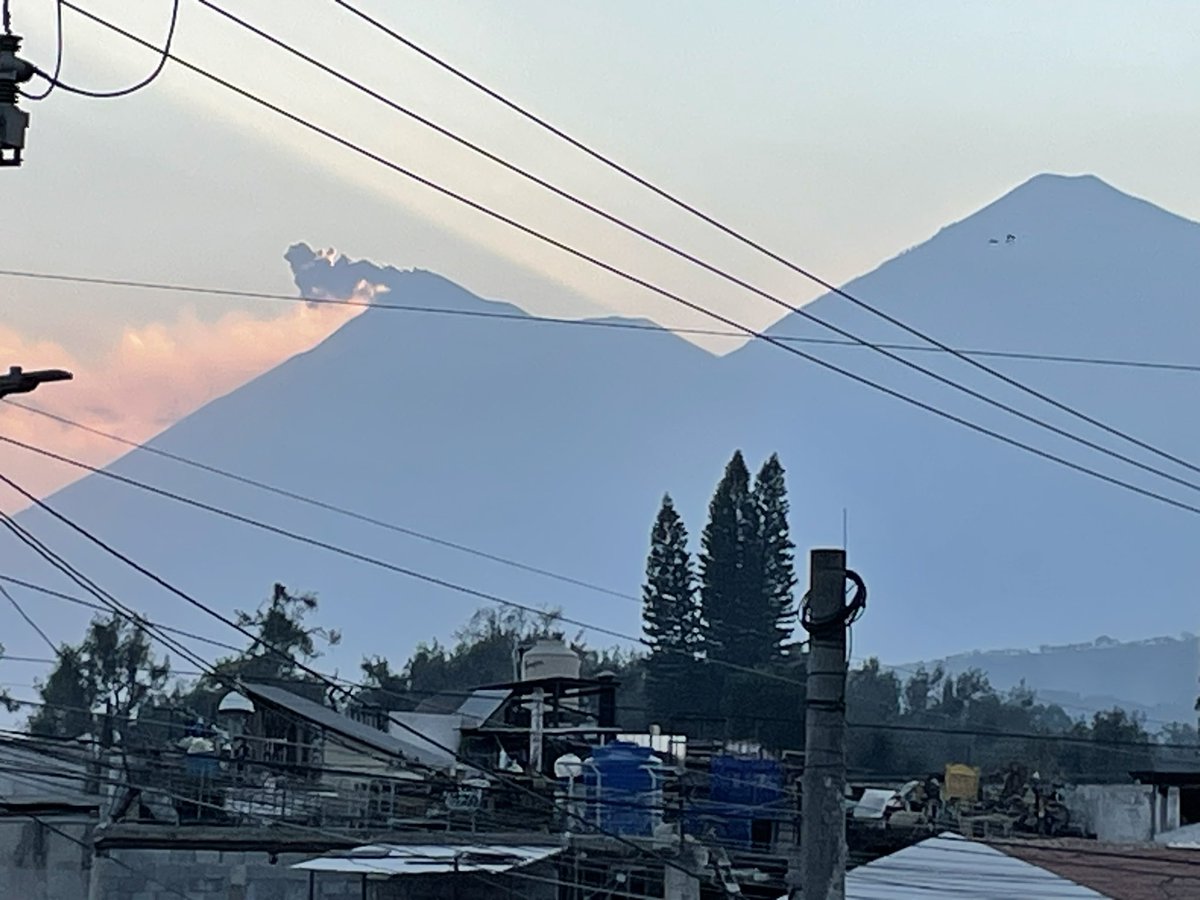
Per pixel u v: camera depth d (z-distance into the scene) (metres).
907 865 26.23
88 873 29.41
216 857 30.69
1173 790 40.38
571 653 44.22
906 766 74.56
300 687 55.78
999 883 25.58
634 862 30.34
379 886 32.03
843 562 17.06
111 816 30.95
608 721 40.00
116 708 53.88
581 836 31.00
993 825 37.41
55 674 55.59
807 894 16.48
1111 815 40.00
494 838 30.98
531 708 39.56
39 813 29.12
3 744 29.88
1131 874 26.81
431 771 33.78
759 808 30.11
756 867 29.92
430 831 31.28
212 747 33.12
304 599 58.50
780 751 35.41
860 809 37.09
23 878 28.80
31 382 16.89
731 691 61.28
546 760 37.62
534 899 31.64
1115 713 90.38
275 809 32.91
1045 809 40.22
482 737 40.78
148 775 31.81
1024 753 75.94
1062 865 26.98
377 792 34.19
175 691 56.38
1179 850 28.62
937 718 97.62
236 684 35.16
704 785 31.53
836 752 16.73
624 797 31.27
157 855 30.31
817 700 16.83
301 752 35.47
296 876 31.17
